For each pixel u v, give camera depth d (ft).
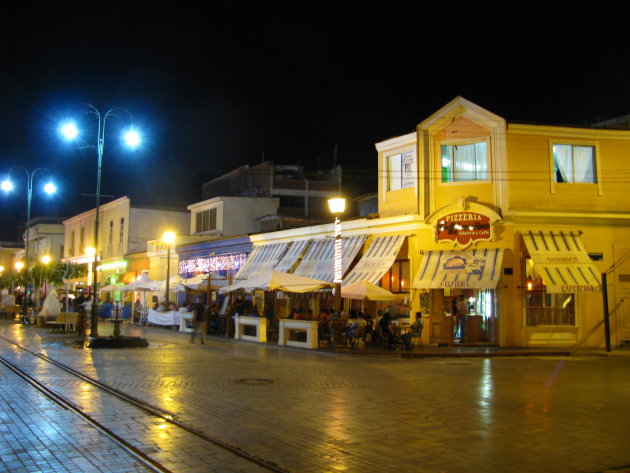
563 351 69.05
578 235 75.51
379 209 85.46
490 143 75.82
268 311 98.43
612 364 58.49
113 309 134.31
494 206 75.05
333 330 69.36
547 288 69.62
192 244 127.24
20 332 92.79
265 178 160.66
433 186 78.02
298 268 93.20
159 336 88.28
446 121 78.07
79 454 23.06
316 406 33.50
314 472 21.26
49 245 207.10
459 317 76.69
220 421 29.22
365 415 31.19
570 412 32.63
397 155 84.33
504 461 22.89
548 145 76.69
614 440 26.35
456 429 28.19
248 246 110.42
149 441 25.11
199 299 118.62
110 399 34.78
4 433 26.32
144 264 143.64
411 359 62.44
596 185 77.25
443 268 74.74
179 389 38.78
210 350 67.10
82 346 68.64
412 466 22.15
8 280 171.01
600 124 106.52
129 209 152.15
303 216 144.87
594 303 75.46
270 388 39.88
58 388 38.37
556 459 23.26
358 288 71.51
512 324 73.20
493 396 37.73
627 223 77.36
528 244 73.36
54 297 107.86
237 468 21.53
